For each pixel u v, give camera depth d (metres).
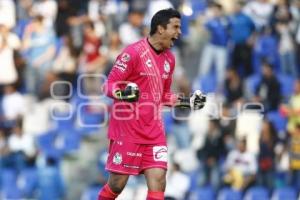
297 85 47.53
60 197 45.53
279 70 51.22
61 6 52.31
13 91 49.62
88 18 51.38
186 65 51.00
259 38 51.28
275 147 43.84
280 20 52.22
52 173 45.50
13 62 50.34
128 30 50.88
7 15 51.34
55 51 50.72
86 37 50.53
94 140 47.19
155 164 23.08
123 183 23.62
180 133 46.28
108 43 50.66
